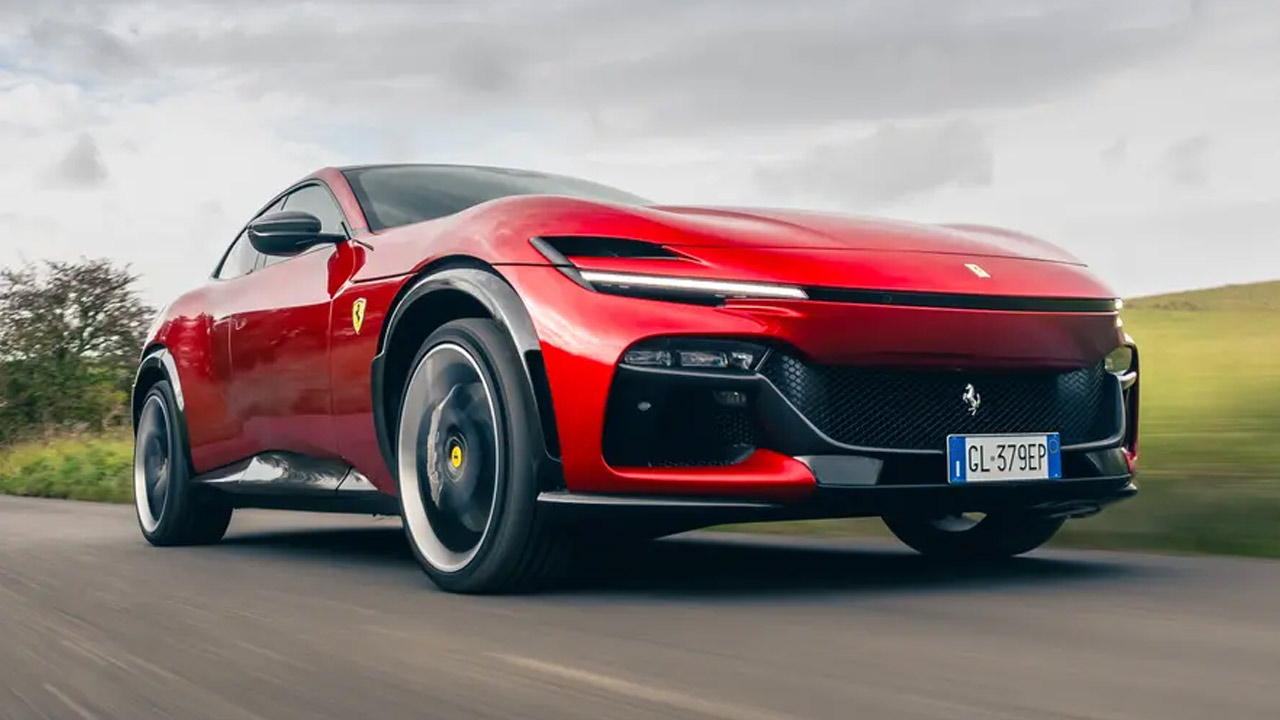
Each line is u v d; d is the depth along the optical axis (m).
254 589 3.20
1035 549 3.66
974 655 2.13
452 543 3.13
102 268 21.19
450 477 3.12
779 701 1.81
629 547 4.13
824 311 2.82
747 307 2.81
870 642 2.27
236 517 6.13
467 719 1.76
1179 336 14.81
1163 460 5.41
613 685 1.95
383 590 3.15
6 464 13.80
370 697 1.91
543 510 2.88
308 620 2.66
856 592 2.96
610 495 2.83
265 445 4.15
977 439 2.93
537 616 2.66
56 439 18.39
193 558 4.10
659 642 2.32
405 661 2.18
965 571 3.35
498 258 3.04
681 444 2.84
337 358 3.67
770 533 4.62
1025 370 3.01
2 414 19.86
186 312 4.67
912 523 3.85
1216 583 3.02
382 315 3.44
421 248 3.36
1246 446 5.72
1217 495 4.29
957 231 3.39
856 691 1.87
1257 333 14.89
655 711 1.77
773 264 2.87
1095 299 3.14
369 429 3.57
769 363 2.82
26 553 4.28
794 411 2.80
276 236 3.74
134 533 5.21
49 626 2.66
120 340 21.08
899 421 2.91
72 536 5.07
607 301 2.85
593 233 2.98
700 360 2.79
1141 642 2.25
